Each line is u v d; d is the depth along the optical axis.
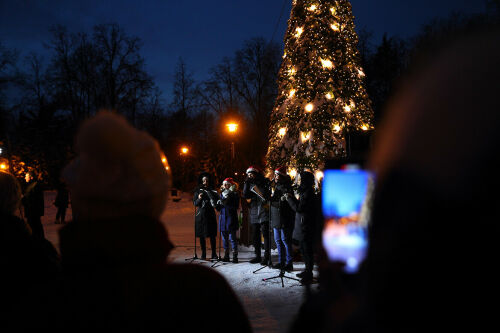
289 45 9.44
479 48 0.46
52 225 13.95
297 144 8.85
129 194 0.95
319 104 8.62
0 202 2.11
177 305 0.89
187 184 32.62
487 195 0.44
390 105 0.56
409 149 0.50
